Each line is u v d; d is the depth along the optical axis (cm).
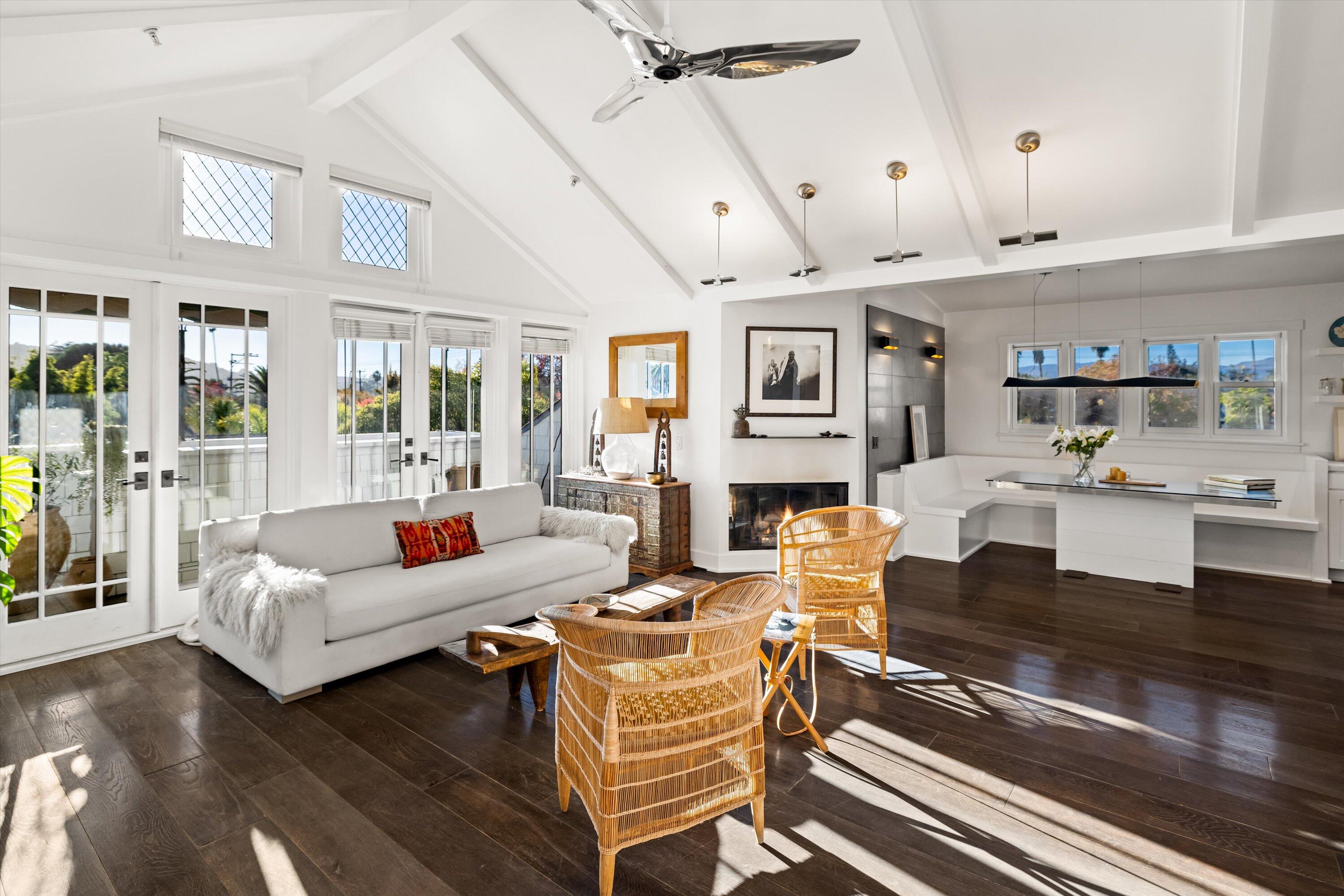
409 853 200
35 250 326
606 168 449
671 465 566
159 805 224
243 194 410
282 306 430
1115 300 639
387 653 331
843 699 308
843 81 341
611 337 609
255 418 421
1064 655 361
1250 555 541
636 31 199
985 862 197
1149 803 227
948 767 250
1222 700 306
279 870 193
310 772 245
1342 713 292
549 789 235
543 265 584
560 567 416
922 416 672
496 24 364
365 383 478
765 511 550
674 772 184
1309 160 315
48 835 208
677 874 192
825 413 551
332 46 388
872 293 566
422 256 505
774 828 213
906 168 381
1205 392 603
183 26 299
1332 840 207
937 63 313
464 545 404
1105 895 184
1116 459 640
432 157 494
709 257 508
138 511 377
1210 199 351
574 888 186
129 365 372
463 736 273
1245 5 256
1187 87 302
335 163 445
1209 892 185
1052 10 286
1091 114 325
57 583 350
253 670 313
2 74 288
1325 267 507
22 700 302
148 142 363
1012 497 643
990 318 708
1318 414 553
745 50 208
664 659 180
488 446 558
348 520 376
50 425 346
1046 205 384
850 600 309
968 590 486
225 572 326
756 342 544
